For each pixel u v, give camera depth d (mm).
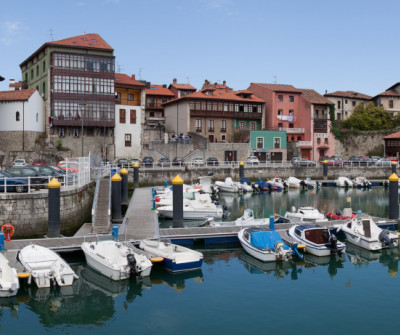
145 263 17578
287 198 46219
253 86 83250
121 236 22172
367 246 22531
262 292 16516
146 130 72062
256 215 34531
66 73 58344
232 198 46156
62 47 59469
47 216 23797
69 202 25469
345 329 13328
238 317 14211
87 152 61688
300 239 21797
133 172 52031
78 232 23562
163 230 24078
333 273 18953
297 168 61969
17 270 16688
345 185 59094
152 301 15633
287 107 79000
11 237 22656
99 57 60250
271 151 71562
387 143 78000
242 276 18422
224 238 23781
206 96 73000
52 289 16672
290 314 14453
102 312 14695
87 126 61156
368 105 87062
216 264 20156
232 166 59406
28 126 56188
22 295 16078
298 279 18094
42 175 28375
